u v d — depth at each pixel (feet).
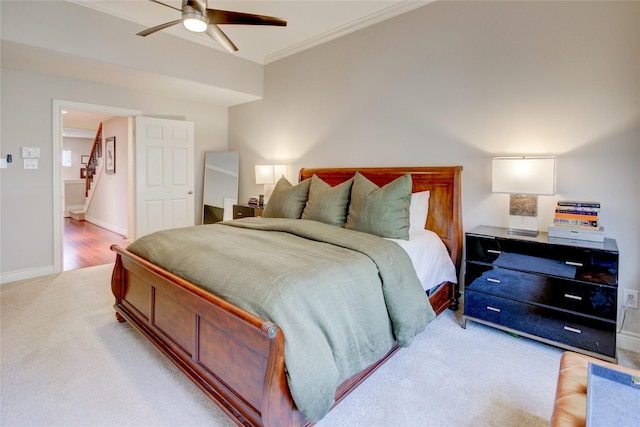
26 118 11.91
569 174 8.20
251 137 17.11
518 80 8.85
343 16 11.61
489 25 9.27
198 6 7.68
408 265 7.20
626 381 3.67
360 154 12.42
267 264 5.66
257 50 14.76
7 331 7.93
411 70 10.89
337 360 5.06
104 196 22.52
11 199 11.69
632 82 7.35
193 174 16.83
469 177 9.82
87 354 7.00
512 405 5.66
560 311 7.11
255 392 4.62
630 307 7.55
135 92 14.98
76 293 10.49
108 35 11.16
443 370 6.64
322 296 5.21
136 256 7.40
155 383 6.11
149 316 7.16
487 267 8.08
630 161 7.44
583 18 7.86
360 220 8.77
